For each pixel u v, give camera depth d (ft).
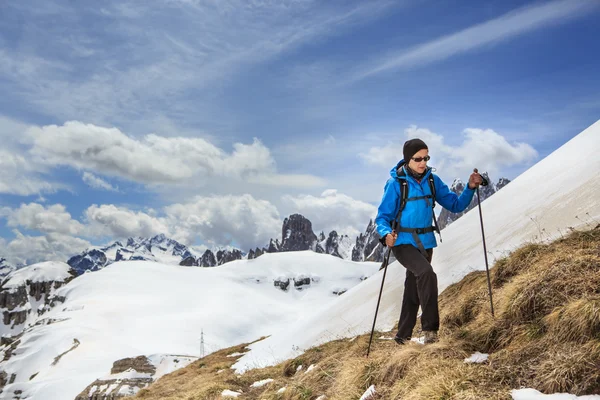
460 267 45.21
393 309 50.85
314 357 41.47
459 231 60.54
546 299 19.88
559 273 20.76
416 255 23.50
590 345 15.30
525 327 19.25
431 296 22.58
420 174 24.35
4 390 475.31
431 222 24.38
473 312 26.40
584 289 18.93
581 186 38.50
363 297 66.80
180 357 395.34
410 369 20.24
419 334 26.99
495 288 27.78
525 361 16.92
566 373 14.67
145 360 381.81
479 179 24.04
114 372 368.48
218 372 73.05
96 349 627.87
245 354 86.89
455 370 17.85
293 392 28.84
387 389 20.10
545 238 34.22
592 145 47.21
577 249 25.13
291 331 82.07
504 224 47.19
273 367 49.80
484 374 16.92
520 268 27.84
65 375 520.42
